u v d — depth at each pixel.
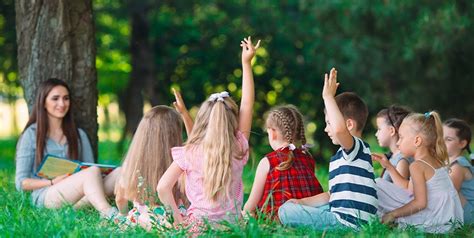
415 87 16.89
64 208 6.71
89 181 7.30
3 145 25.36
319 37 18.38
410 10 16.25
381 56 17.02
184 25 22.08
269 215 6.36
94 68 9.37
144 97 23.42
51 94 8.14
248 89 6.55
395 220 6.48
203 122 5.92
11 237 5.37
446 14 15.39
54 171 7.68
